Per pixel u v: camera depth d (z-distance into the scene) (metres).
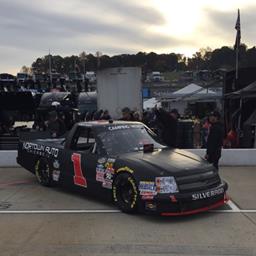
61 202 8.48
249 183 10.09
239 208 7.87
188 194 7.01
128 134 8.54
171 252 5.65
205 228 6.68
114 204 7.96
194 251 5.68
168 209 6.91
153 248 5.80
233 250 5.71
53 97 23.06
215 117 9.66
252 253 5.60
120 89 17.62
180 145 14.45
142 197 7.14
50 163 9.58
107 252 5.68
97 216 7.41
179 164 7.33
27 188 9.80
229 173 11.36
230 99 19.66
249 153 12.57
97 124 8.74
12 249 5.86
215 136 9.64
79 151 8.76
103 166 8.01
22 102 21.06
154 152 8.05
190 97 34.50
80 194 9.12
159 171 7.08
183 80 73.81
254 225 6.82
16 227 6.88
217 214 7.46
